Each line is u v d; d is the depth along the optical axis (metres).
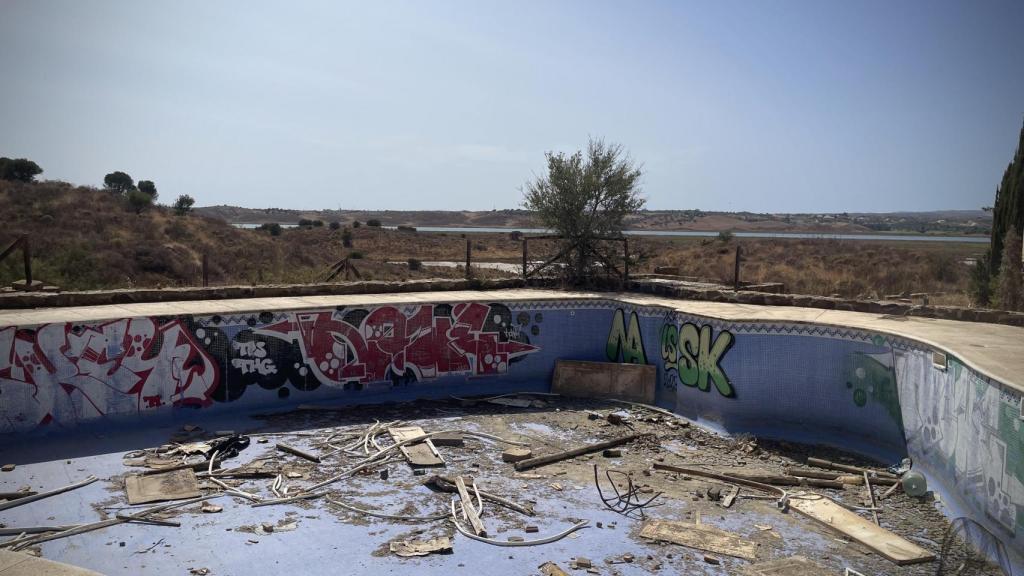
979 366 8.59
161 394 12.44
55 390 11.51
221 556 7.88
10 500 9.12
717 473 10.80
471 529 8.73
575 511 9.41
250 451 11.30
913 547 8.23
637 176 19.42
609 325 16.09
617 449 11.95
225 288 15.10
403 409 13.89
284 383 13.64
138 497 9.27
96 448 11.16
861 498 9.91
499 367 15.51
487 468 10.97
